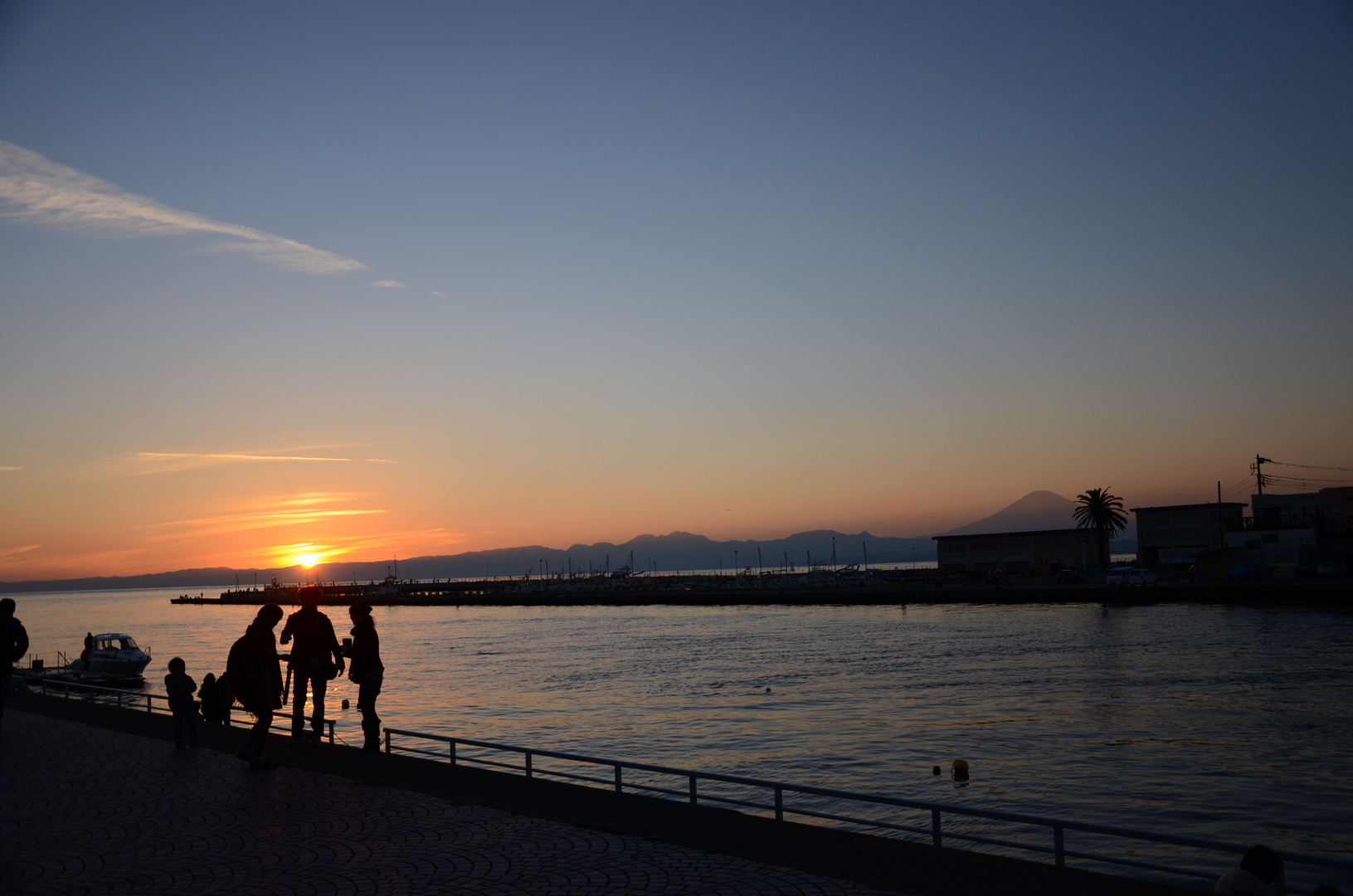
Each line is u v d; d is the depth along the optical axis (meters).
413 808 12.09
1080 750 31.16
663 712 44.50
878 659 63.47
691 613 139.75
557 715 44.88
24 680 29.77
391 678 65.94
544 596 195.62
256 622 15.12
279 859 9.73
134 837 10.68
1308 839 21.27
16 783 13.95
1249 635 65.06
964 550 166.75
